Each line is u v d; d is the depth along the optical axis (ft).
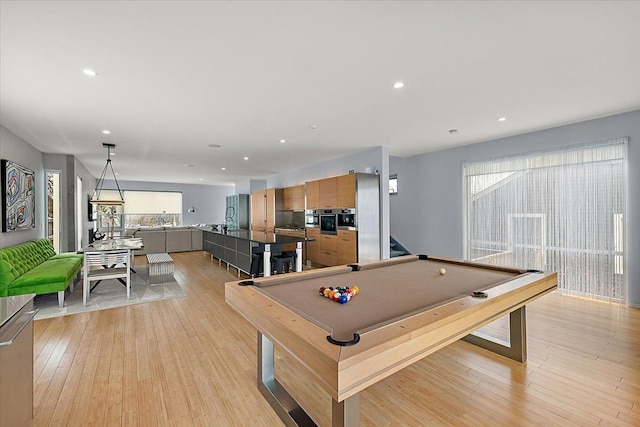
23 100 10.00
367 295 5.97
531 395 6.46
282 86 9.20
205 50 7.10
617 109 11.48
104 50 7.02
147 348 8.74
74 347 8.79
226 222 37.14
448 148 18.40
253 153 19.39
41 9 5.49
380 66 7.98
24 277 11.82
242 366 7.74
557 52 7.34
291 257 15.51
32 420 5.63
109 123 12.64
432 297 5.83
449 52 7.31
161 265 19.20
